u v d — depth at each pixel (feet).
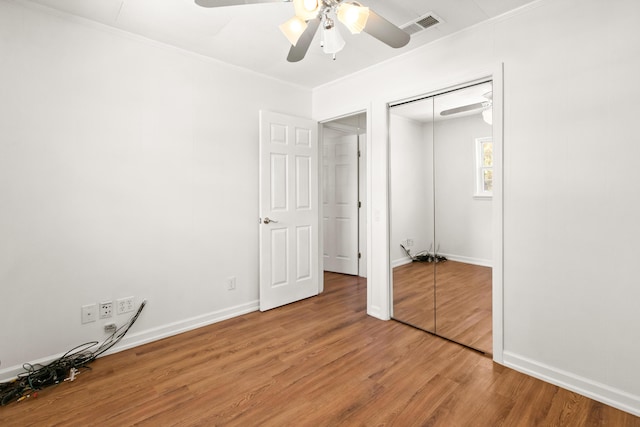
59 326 7.15
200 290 9.36
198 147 9.22
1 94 6.42
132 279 8.14
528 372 6.77
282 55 9.20
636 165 5.46
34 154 6.79
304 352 7.77
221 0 4.63
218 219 9.70
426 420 5.41
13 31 6.52
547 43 6.35
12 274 6.61
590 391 5.98
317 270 12.10
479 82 7.56
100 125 7.59
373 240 10.00
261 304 10.47
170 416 5.55
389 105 9.62
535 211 6.59
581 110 5.98
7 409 5.73
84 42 7.33
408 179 9.29
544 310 6.53
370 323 9.52
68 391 6.25
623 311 5.63
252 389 6.31
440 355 7.61
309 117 11.99
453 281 8.40
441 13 6.95
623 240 5.61
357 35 7.96
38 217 6.86
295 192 11.25
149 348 8.04
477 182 7.92
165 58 8.55
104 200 7.69
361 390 6.25
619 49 5.57
